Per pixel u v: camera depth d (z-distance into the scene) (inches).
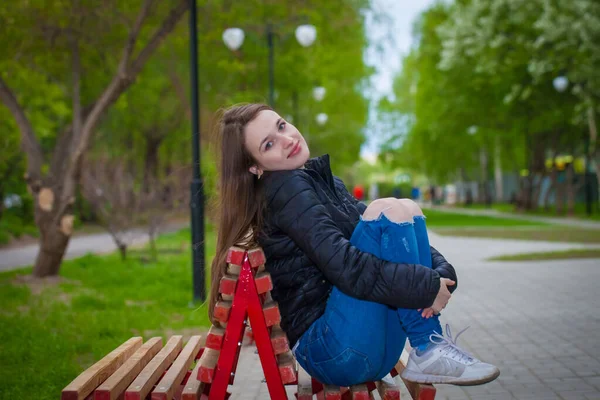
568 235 778.2
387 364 108.3
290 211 104.7
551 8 873.5
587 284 379.9
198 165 351.6
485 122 1391.5
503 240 749.9
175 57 732.7
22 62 569.9
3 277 467.8
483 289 372.5
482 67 1022.4
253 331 104.0
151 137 983.6
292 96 1068.5
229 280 104.3
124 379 104.1
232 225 111.0
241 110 113.7
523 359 210.4
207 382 106.1
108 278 454.9
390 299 98.9
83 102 621.6
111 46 570.3
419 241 107.6
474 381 100.3
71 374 194.7
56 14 511.5
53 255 467.2
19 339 247.0
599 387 176.2
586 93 931.3
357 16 693.9
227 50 728.3
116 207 615.8
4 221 1043.9
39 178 470.9
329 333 104.7
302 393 111.0
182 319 297.3
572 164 1306.6
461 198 2977.4
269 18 721.0
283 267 109.8
